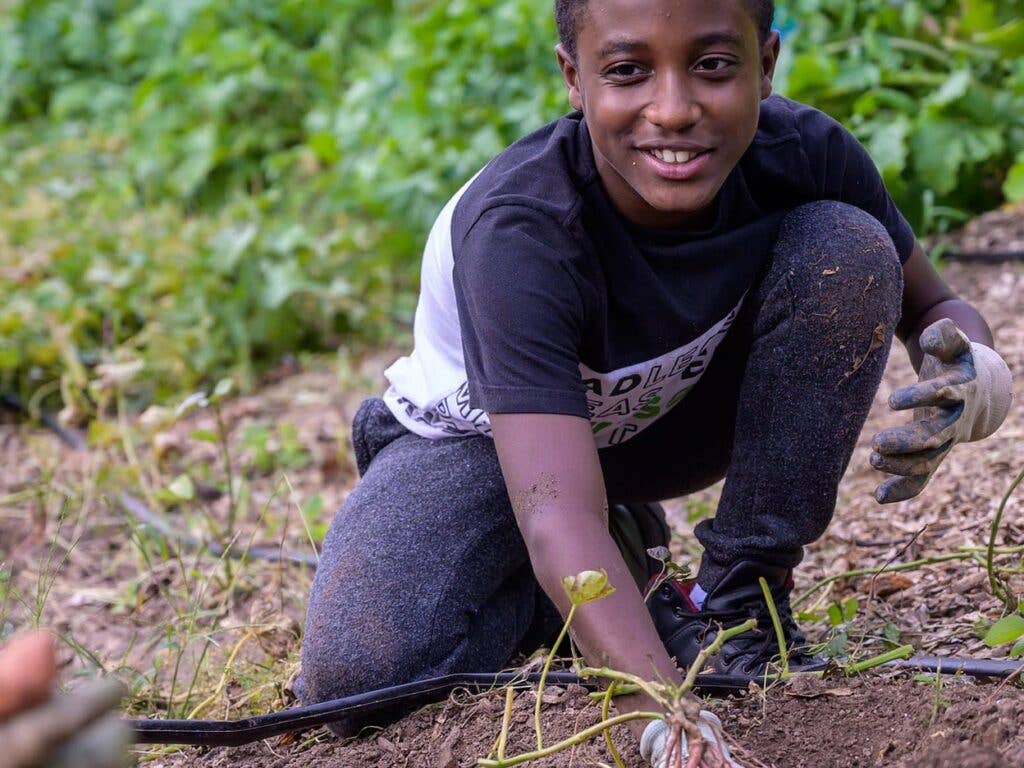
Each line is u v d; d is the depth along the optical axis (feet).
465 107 16.48
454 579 6.56
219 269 15.24
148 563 9.36
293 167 18.49
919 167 13.71
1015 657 6.20
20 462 13.34
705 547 6.61
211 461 12.78
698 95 5.42
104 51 23.02
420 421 7.00
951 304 6.79
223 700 7.44
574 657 6.44
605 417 6.51
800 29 14.90
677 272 6.01
